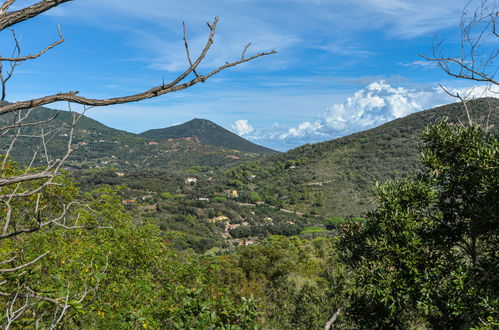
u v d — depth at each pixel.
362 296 6.13
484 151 5.02
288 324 9.11
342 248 6.57
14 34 1.14
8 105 1.11
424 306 5.05
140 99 1.21
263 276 20.94
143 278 7.12
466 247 5.94
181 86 1.26
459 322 4.97
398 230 5.71
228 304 3.74
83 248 6.34
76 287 4.22
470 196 5.60
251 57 1.34
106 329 3.87
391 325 5.96
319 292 10.02
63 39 1.21
